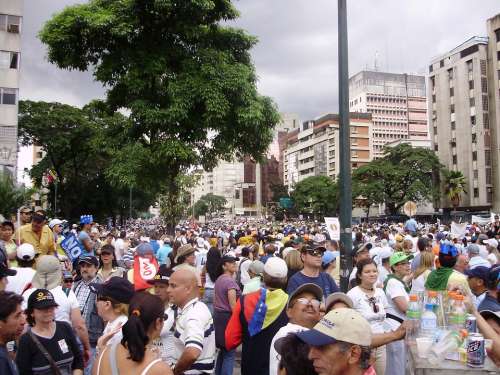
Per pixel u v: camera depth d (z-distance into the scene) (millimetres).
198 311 4277
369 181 74062
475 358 3379
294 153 159000
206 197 197875
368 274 5117
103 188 56750
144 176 17750
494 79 69625
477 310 4340
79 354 4488
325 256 7777
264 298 4738
